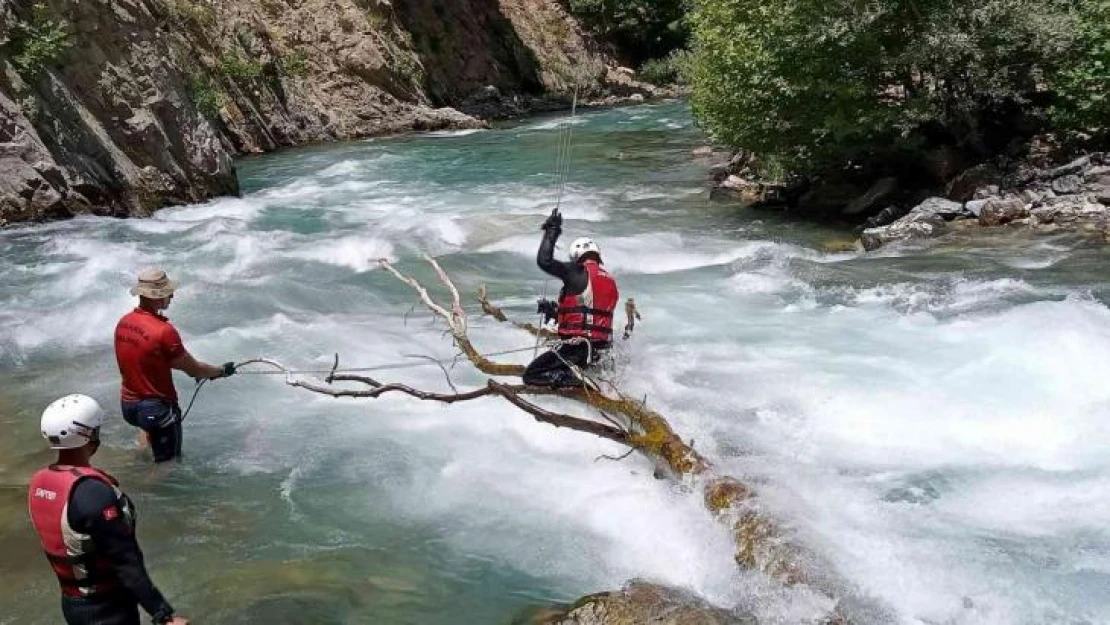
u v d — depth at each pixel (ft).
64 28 47.57
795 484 18.74
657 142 76.13
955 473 19.77
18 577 16.40
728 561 16.76
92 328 29.81
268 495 19.81
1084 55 41.19
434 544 17.99
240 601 15.97
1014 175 41.68
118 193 47.73
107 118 49.21
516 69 116.67
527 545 17.95
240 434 22.70
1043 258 34.37
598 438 22.00
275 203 53.52
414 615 15.75
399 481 20.44
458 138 84.17
